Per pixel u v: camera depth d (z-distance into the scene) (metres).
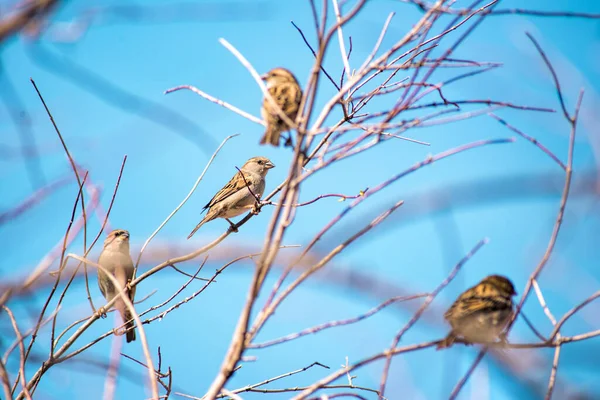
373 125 9.49
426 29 9.62
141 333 8.79
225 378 8.80
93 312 12.24
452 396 8.26
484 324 11.34
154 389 8.41
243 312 8.86
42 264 10.30
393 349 8.65
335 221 9.07
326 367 11.62
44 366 11.16
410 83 9.63
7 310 9.98
